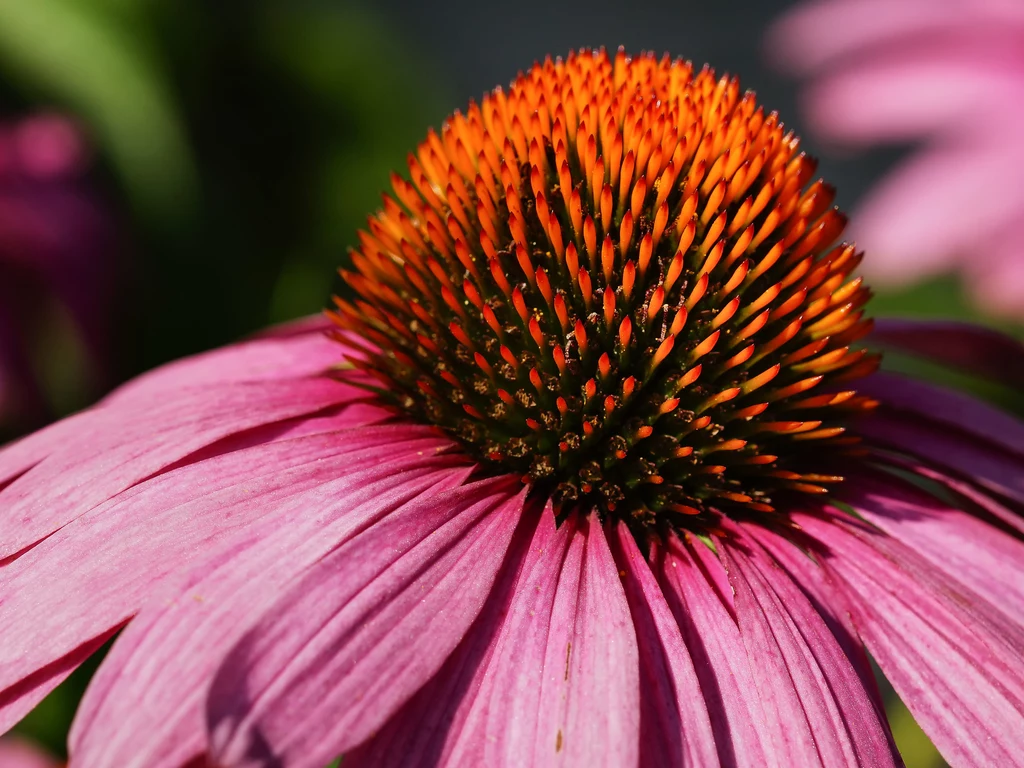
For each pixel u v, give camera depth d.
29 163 0.27
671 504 0.17
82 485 0.16
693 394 0.17
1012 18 0.28
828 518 0.17
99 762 0.14
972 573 0.17
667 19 0.64
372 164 0.41
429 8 0.62
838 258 0.18
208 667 0.14
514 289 0.17
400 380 0.17
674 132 0.17
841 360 0.17
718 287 0.17
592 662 0.15
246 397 0.17
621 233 0.17
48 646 0.15
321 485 0.15
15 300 0.26
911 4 0.29
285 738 0.14
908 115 0.28
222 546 0.15
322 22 0.43
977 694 0.16
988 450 0.19
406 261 0.18
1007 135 0.27
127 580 0.15
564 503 0.17
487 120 0.18
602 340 0.17
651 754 0.15
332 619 0.14
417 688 0.14
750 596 0.16
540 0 0.65
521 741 0.14
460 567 0.15
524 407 0.17
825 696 0.15
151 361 0.31
